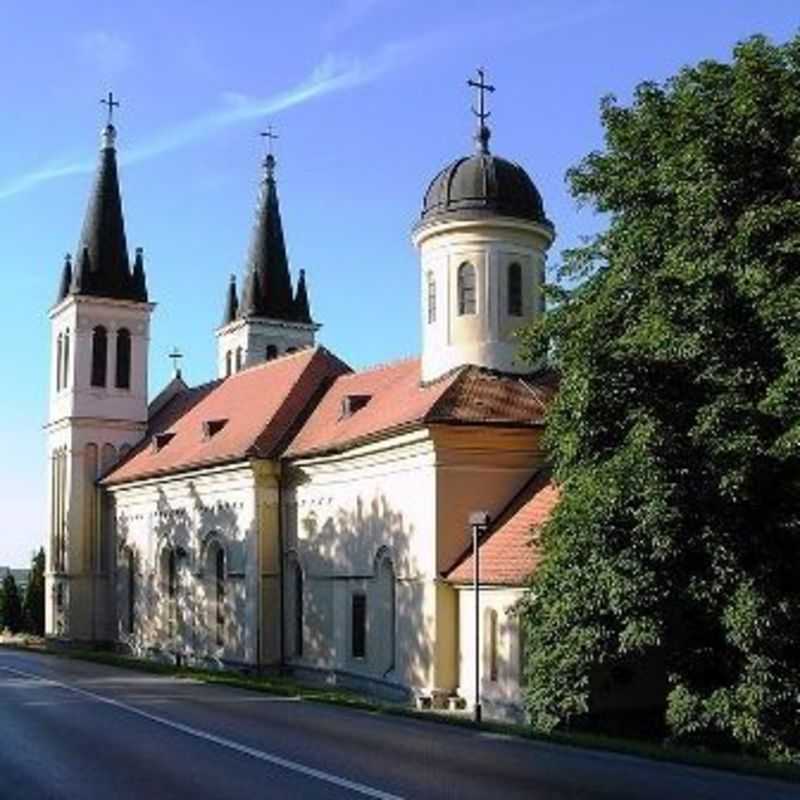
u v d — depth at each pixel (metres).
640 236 26.02
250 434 48.47
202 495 52.09
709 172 24.02
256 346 73.88
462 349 40.47
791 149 23.78
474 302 40.72
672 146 25.44
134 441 65.81
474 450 37.47
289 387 49.62
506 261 40.94
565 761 19.17
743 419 23.86
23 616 80.56
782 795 15.95
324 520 44.38
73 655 54.44
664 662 27.55
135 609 59.81
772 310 22.48
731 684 25.36
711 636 25.77
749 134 24.30
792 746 23.94
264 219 75.06
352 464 42.09
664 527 24.64
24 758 20.19
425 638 36.97
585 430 26.23
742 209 24.05
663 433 24.61
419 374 43.09
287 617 46.66
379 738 22.44
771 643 24.05
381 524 40.28
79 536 64.19
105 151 67.31
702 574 25.20
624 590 25.03
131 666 45.84
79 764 19.44
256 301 74.12
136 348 66.50
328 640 43.56
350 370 51.44
